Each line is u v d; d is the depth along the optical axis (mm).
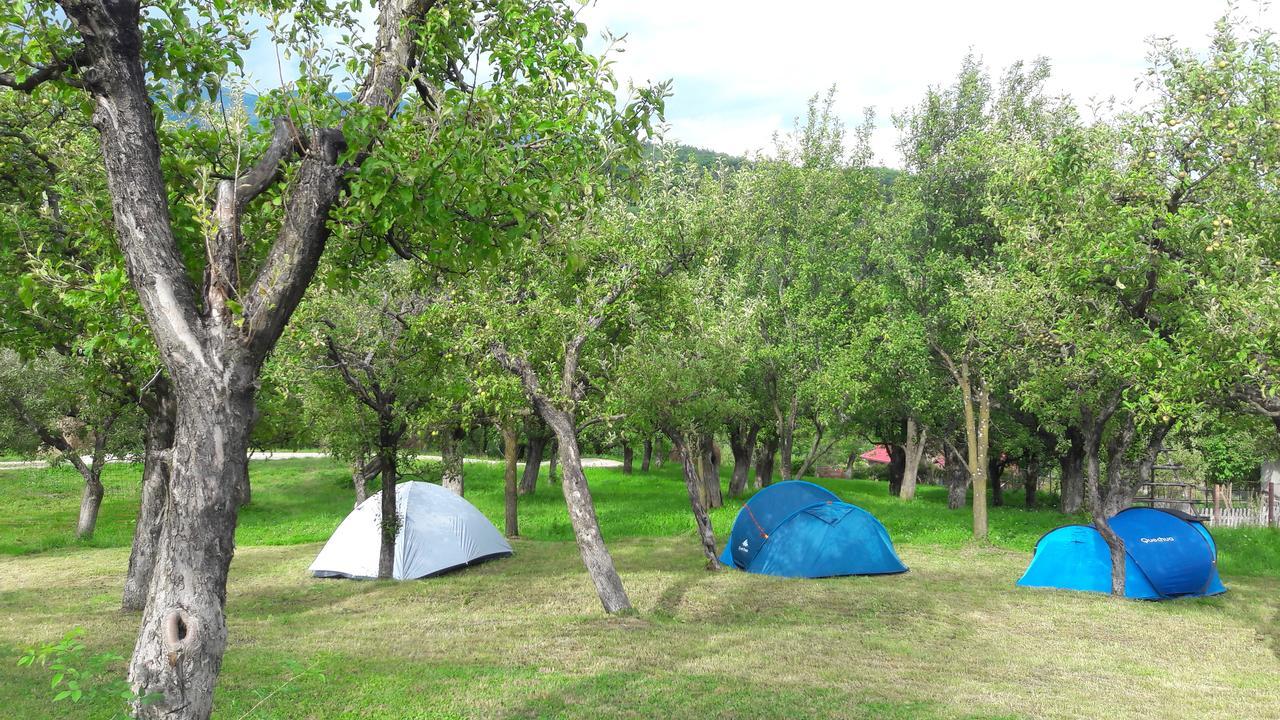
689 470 17969
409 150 5227
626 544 22359
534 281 13430
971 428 23656
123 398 15094
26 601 14812
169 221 4617
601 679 9227
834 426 28984
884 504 33531
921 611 13641
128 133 4508
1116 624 12711
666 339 16812
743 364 20266
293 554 21547
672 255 14938
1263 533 22250
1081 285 12391
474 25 5965
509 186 5367
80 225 6715
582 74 6605
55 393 23188
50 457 24844
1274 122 9977
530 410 14203
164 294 4430
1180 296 11023
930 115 25047
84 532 24641
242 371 4543
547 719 7789
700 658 10359
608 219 13438
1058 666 10219
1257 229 10523
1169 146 11586
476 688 8797
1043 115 21594
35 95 9805
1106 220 11906
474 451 61188
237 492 4457
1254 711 8273
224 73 5918
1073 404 15859
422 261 6266
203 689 4141
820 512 17766
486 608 13922
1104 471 30656
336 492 37312
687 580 16297
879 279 26000
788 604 14094
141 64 4637
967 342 22906
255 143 5859
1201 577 15000
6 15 4996
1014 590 15586
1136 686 9297
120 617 12969
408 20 5789
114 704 7926
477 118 5691
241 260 5879
